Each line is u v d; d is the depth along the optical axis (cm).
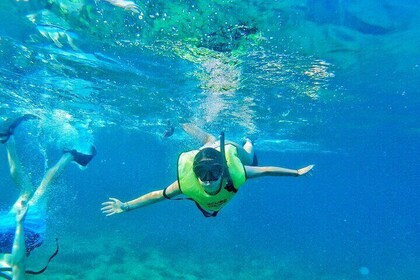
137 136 4516
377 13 898
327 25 954
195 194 488
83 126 2822
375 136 2948
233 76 1388
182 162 500
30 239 704
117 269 1809
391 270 2994
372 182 10481
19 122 796
